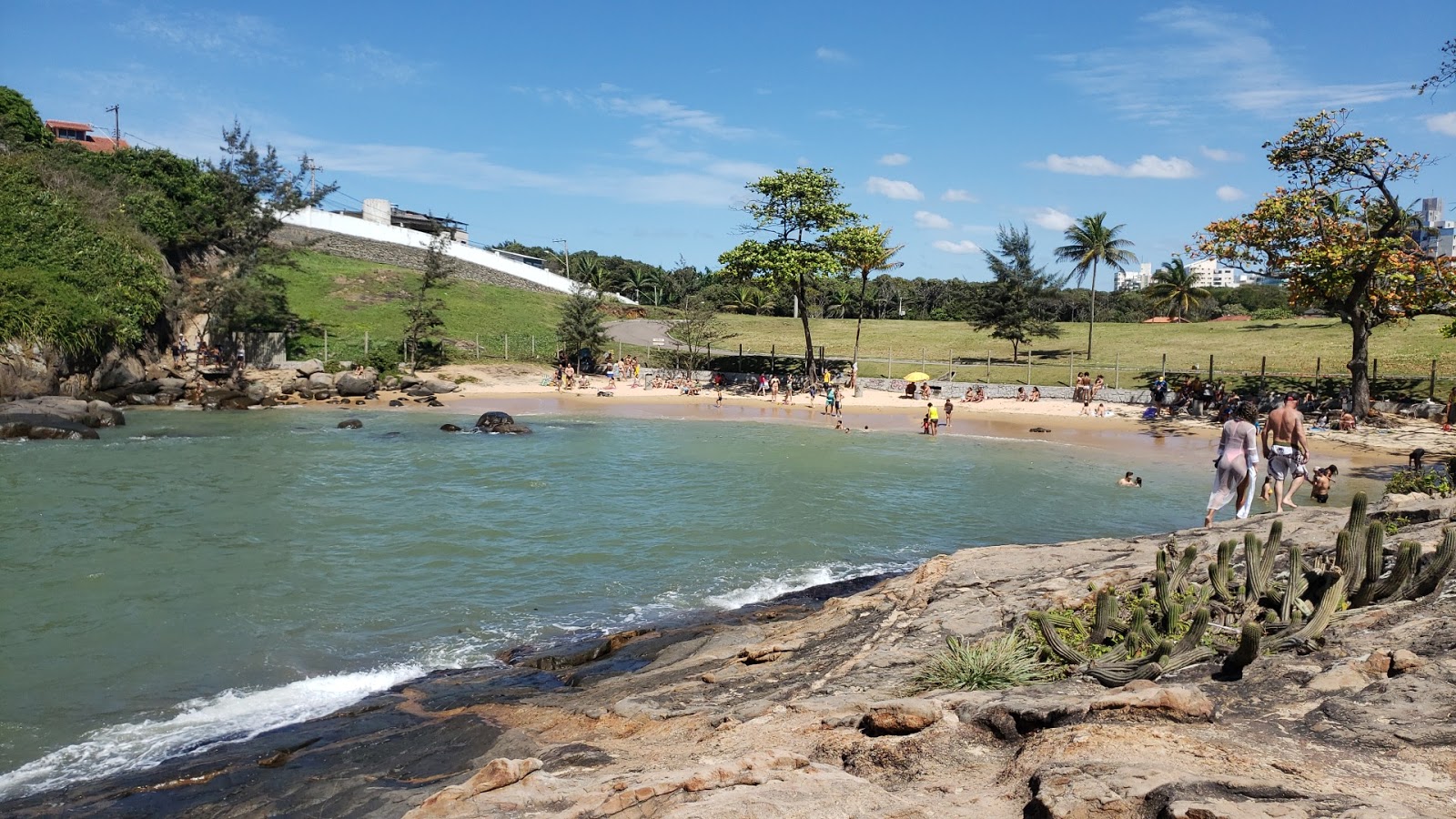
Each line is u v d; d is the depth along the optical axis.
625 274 105.06
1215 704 5.95
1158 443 34.03
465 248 79.38
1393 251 33.59
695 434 35.31
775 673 9.20
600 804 5.42
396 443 31.27
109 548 16.34
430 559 16.12
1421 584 7.07
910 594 11.24
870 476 25.67
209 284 46.75
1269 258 37.31
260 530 17.97
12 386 35.28
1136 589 9.33
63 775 8.27
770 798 5.04
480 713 9.20
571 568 15.73
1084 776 4.69
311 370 47.28
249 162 49.19
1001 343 65.75
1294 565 7.35
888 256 51.38
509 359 57.38
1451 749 4.78
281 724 9.34
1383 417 36.88
